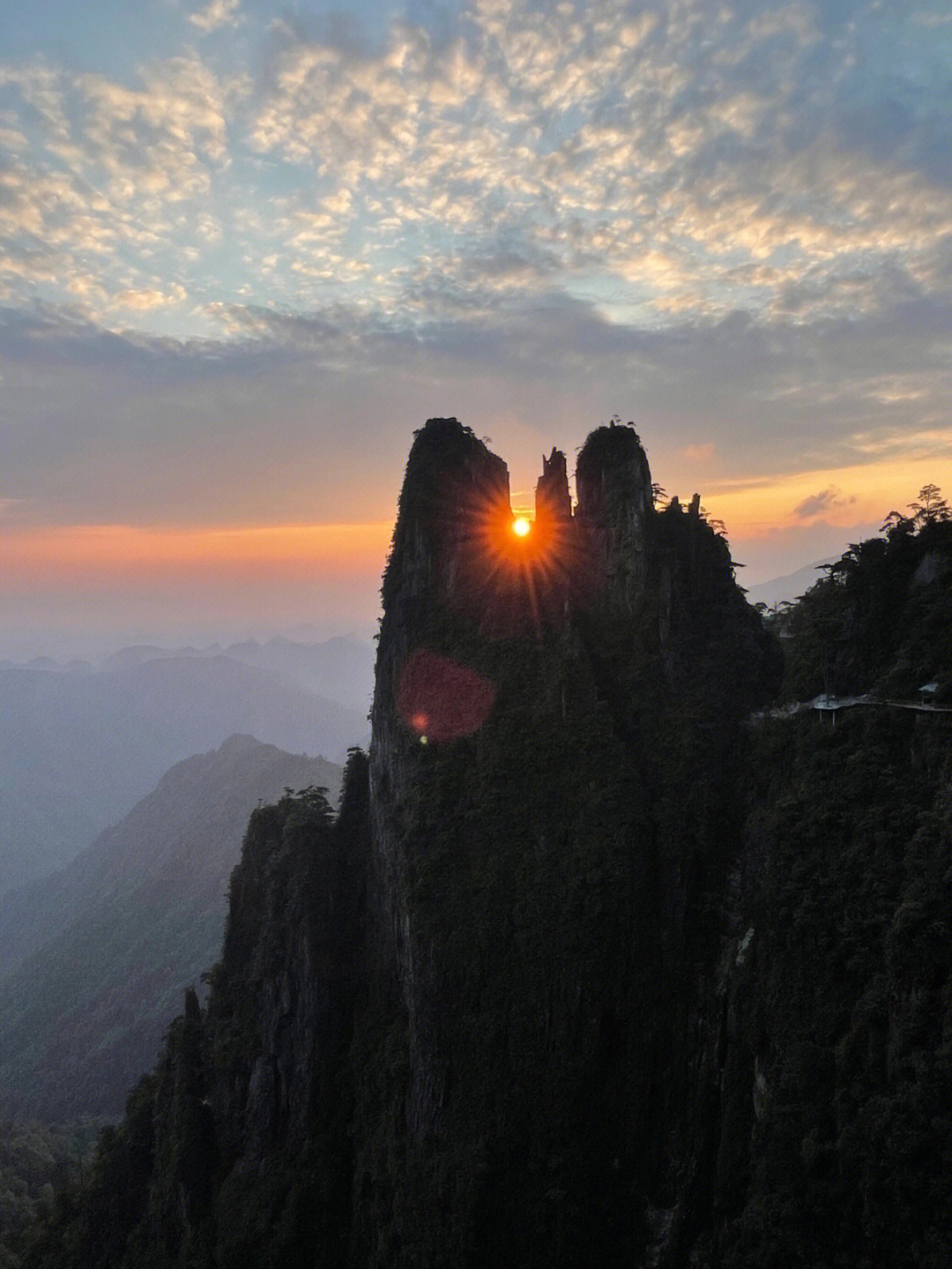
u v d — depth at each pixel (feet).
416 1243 205.67
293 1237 229.66
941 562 206.49
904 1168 151.12
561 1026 211.20
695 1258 192.24
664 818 223.92
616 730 238.68
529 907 218.79
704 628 252.83
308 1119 246.88
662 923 218.18
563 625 254.88
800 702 220.23
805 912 183.93
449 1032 217.36
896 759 190.80
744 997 198.90
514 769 237.45
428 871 230.27
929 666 195.11
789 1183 169.78
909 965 161.38
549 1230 200.23
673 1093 208.64
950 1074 150.10
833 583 231.71
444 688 258.37
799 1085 175.22
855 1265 156.66
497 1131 206.69
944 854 165.07
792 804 197.88
